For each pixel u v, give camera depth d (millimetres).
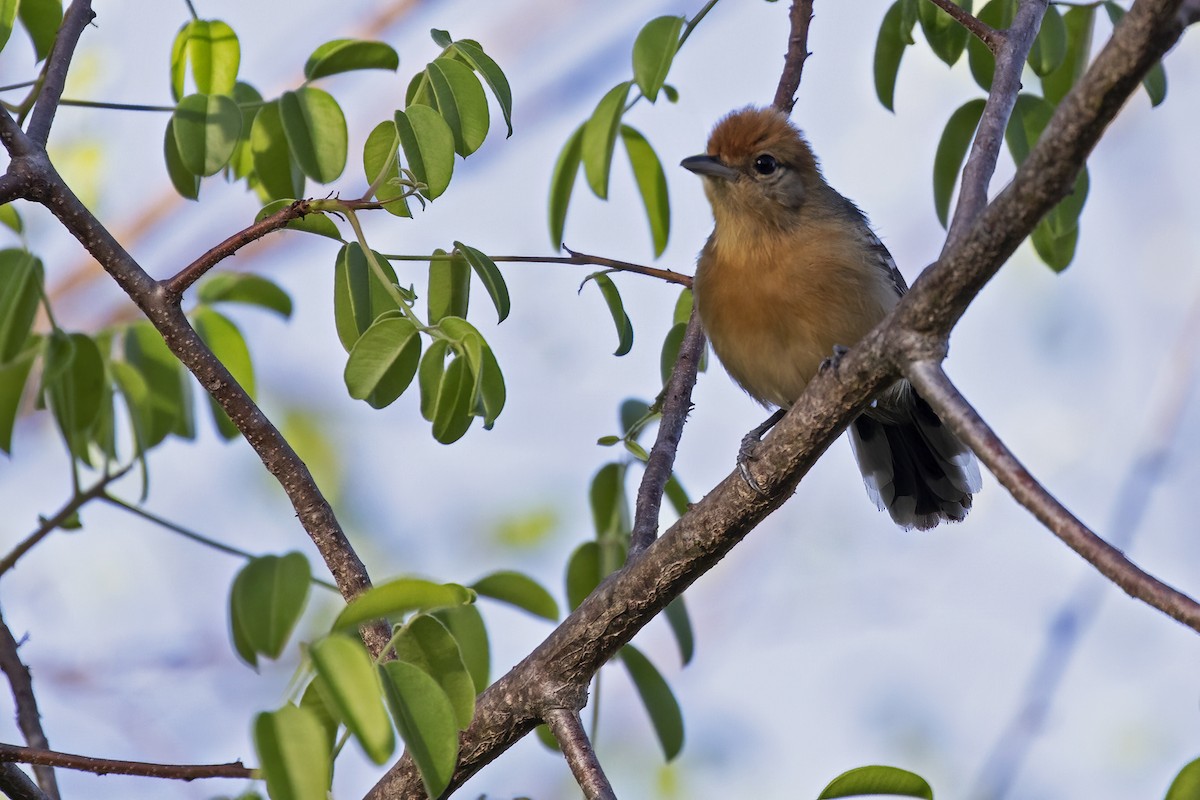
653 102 8258
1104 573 5594
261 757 5512
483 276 8047
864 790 6551
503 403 7699
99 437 10008
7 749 6258
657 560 7648
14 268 9148
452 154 7621
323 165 8562
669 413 9891
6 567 8672
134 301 7934
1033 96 9719
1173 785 5961
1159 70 9383
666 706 9438
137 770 6277
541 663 7828
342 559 8125
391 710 5855
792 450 7172
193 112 8398
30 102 8492
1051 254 10227
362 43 9234
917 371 6531
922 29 10398
